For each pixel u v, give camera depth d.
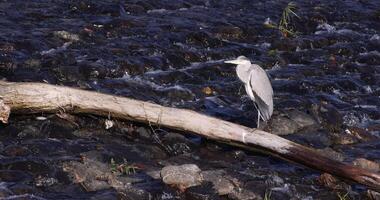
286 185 12.23
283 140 12.52
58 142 12.97
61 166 12.05
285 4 24.86
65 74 16.62
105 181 11.79
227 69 18.31
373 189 11.74
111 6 22.23
